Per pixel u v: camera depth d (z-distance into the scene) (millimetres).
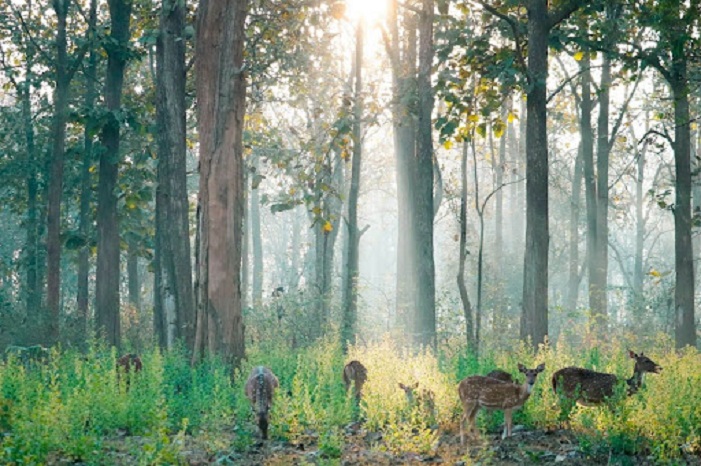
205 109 22297
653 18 26625
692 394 14562
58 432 12586
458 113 27047
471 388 14070
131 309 40094
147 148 34094
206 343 21688
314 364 20062
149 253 39656
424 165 30594
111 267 33906
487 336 29578
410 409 15039
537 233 24797
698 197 52469
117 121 33562
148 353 21844
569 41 28016
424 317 30203
